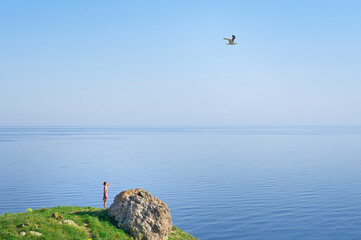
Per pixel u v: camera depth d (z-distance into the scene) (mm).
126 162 161000
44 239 23812
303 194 94438
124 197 30891
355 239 60125
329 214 75250
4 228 24312
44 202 79062
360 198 90062
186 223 67625
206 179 116438
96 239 26094
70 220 28031
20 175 117688
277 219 71125
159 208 30703
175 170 136625
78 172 126750
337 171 138125
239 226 66125
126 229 29219
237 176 123562
